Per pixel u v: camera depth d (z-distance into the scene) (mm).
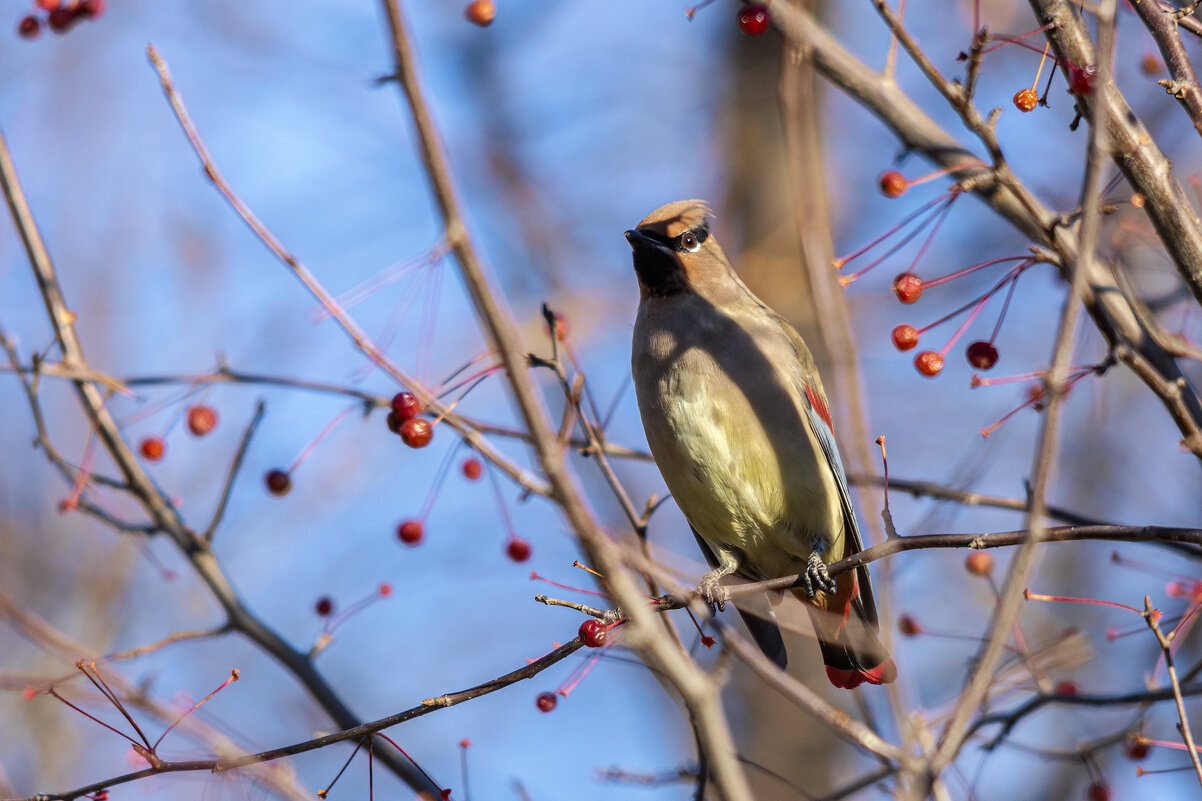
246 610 10172
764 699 14102
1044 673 9109
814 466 10789
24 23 10359
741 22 8086
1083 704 8961
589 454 9125
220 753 8781
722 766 5777
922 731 7602
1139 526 7055
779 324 11297
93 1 10328
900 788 6484
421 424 8602
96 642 14227
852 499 11422
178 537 10250
